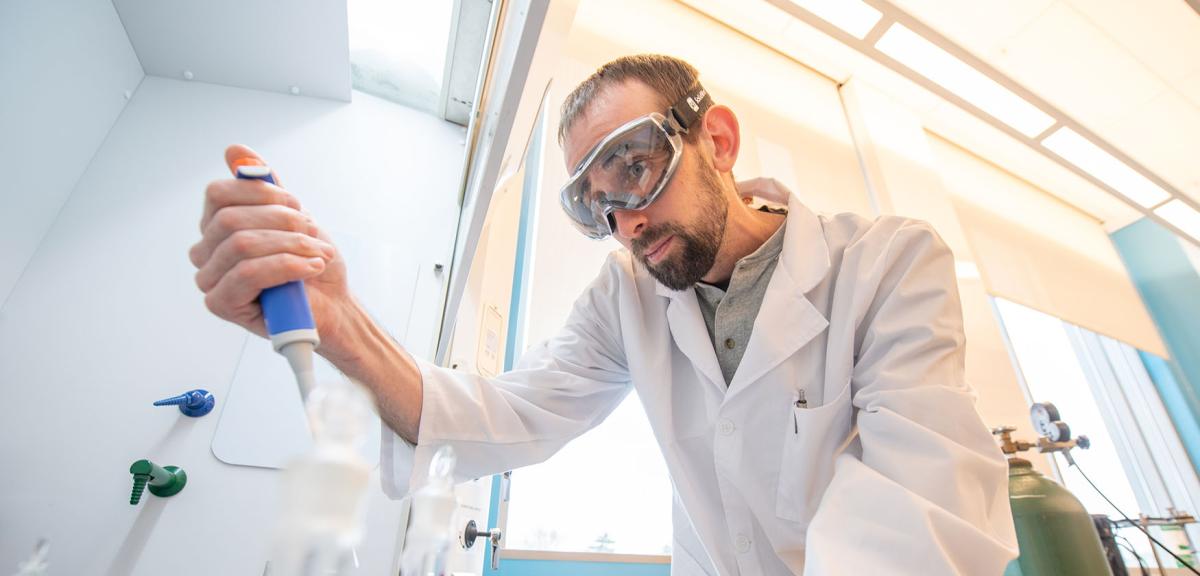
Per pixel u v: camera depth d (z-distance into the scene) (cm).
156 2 122
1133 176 257
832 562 41
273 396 107
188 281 115
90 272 110
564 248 158
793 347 74
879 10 188
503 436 71
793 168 219
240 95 143
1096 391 317
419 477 59
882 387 62
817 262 81
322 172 141
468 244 64
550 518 141
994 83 210
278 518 22
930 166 251
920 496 48
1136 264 346
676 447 83
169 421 101
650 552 145
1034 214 313
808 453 68
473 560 102
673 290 86
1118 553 118
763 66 240
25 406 96
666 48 212
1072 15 196
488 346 127
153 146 128
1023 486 97
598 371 94
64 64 110
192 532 93
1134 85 220
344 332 49
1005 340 274
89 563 88
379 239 136
